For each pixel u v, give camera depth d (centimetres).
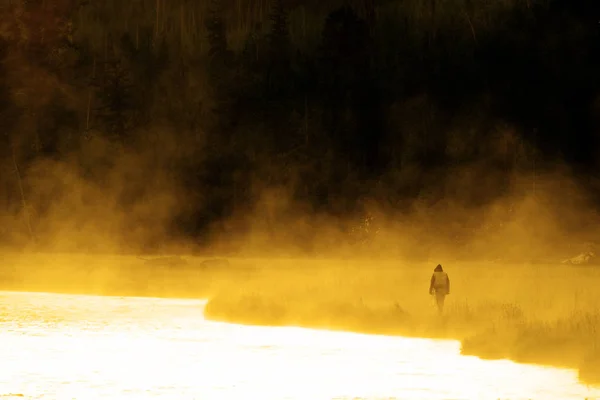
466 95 15875
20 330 3656
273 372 2606
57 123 14650
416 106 15562
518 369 2633
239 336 3456
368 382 2430
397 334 3506
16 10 14825
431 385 2383
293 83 16000
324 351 3028
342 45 16262
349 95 15775
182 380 2472
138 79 15750
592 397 2205
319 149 14875
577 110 15375
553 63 16050
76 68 15150
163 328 3706
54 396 2236
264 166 14525
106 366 2714
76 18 16062
